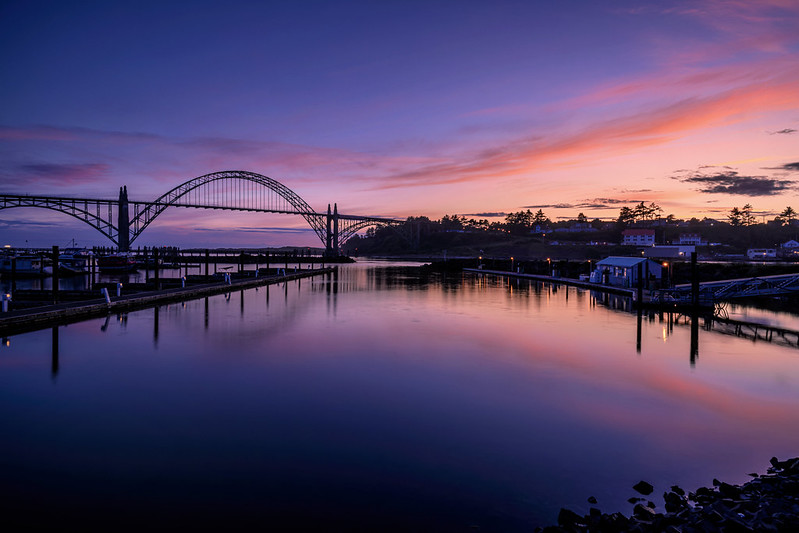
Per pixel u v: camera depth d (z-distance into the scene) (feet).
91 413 39.32
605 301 135.85
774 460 30.32
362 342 72.59
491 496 25.71
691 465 30.12
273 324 90.68
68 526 22.48
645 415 39.70
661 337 77.97
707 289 116.88
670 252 375.66
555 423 37.52
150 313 104.78
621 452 31.94
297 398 43.83
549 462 30.17
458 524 22.88
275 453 31.30
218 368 55.62
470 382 49.80
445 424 37.11
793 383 50.03
